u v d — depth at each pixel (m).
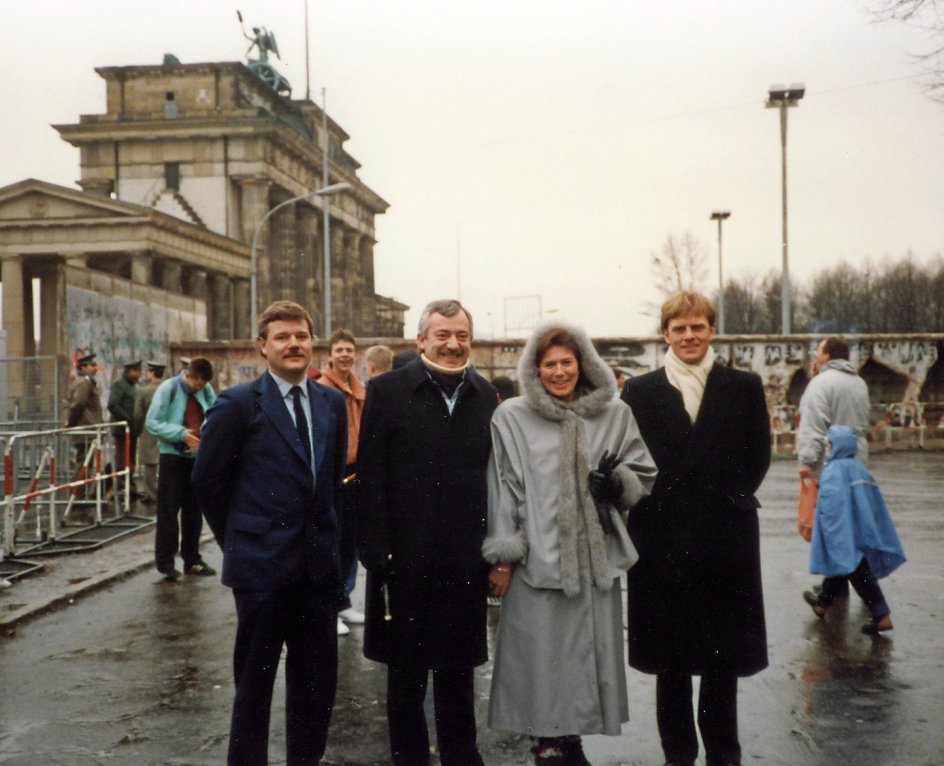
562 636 4.81
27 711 5.95
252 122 67.94
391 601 4.86
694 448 5.03
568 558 4.76
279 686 6.52
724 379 5.13
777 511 15.55
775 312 85.81
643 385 5.20
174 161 69.12
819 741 5.31
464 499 4.89
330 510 4.97
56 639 7.74
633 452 4.99
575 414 4.93
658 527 5.04
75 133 69.00
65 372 19.23
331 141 88.19
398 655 4.84
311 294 77.38
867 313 80.12
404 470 4.91
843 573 7.55
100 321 21.27
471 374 5.07
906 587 9.38
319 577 4.84
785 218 35.03
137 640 7.66
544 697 4.76
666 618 4.98
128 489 14.62
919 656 6.93
